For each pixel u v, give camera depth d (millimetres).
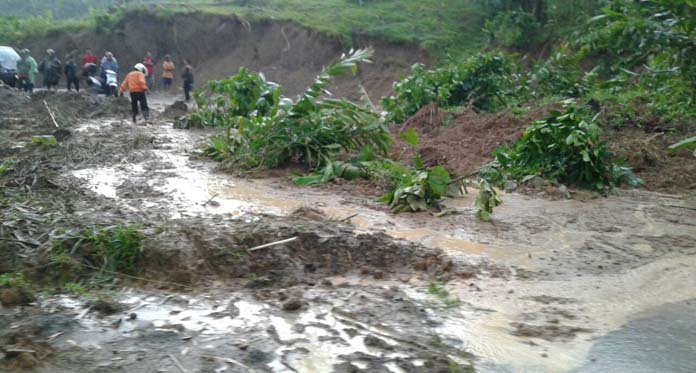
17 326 4641
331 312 5031
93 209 7590
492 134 13203
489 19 29391
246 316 4941
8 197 7930
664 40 13109
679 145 8516
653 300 5445
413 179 8438
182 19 33250
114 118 18516
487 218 7816
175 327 4707
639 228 7648
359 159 10508
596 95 16062
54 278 5516
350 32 29141
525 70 24000
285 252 6078
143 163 11289
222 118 16141
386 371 4152
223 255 5934
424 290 5574
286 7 33312
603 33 14859
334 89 27156
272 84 15219
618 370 4266
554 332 4789
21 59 26062
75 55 32312
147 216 7305
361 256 6184
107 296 5234
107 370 4098
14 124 15984
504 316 5062
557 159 10047
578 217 8109
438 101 16766
